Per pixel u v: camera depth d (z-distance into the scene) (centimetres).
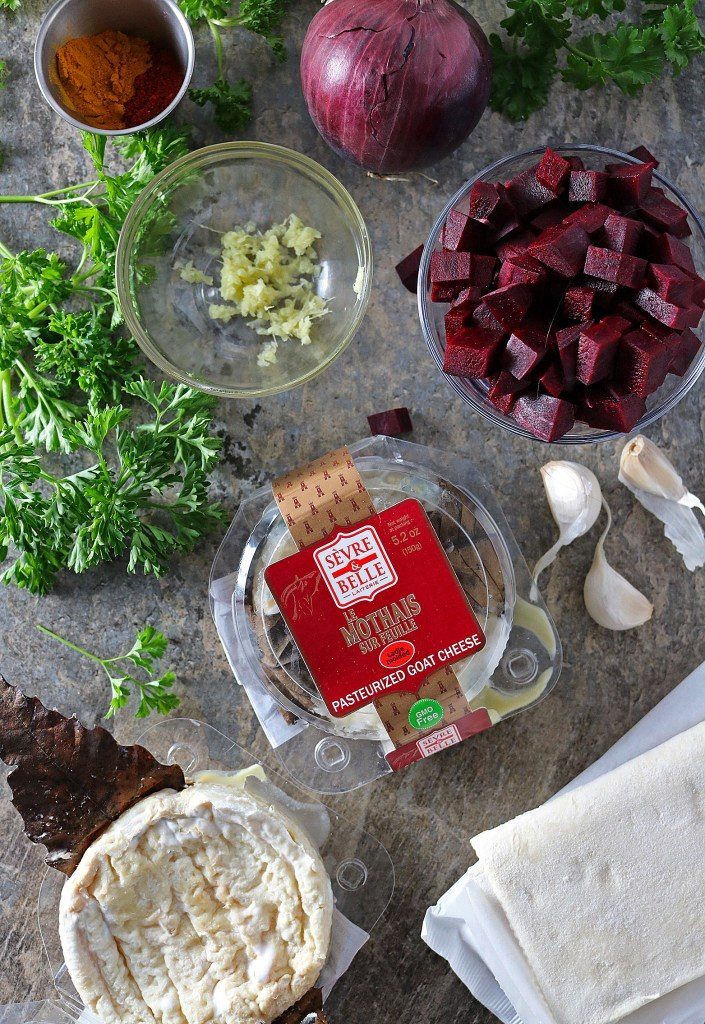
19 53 125
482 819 126
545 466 122
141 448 115
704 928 115
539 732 126
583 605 127
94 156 115
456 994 126
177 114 125
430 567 114
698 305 108
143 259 121
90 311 123
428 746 118
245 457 125
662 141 128
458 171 126
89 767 112
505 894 116
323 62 105
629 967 116
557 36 117
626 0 127
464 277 107
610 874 116
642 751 123
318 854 119
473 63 105
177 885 114
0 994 124
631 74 117
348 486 114
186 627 125
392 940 126
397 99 104
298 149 126
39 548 119
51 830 112
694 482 128
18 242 125
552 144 127
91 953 113
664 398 117
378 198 126
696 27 114
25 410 119
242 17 118
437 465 124
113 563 125
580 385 108
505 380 107
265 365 124
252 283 122
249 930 114
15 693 112
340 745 122
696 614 128
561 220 109
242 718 125
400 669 115
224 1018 113
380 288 126
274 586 114
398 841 125
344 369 126
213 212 123
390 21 100
